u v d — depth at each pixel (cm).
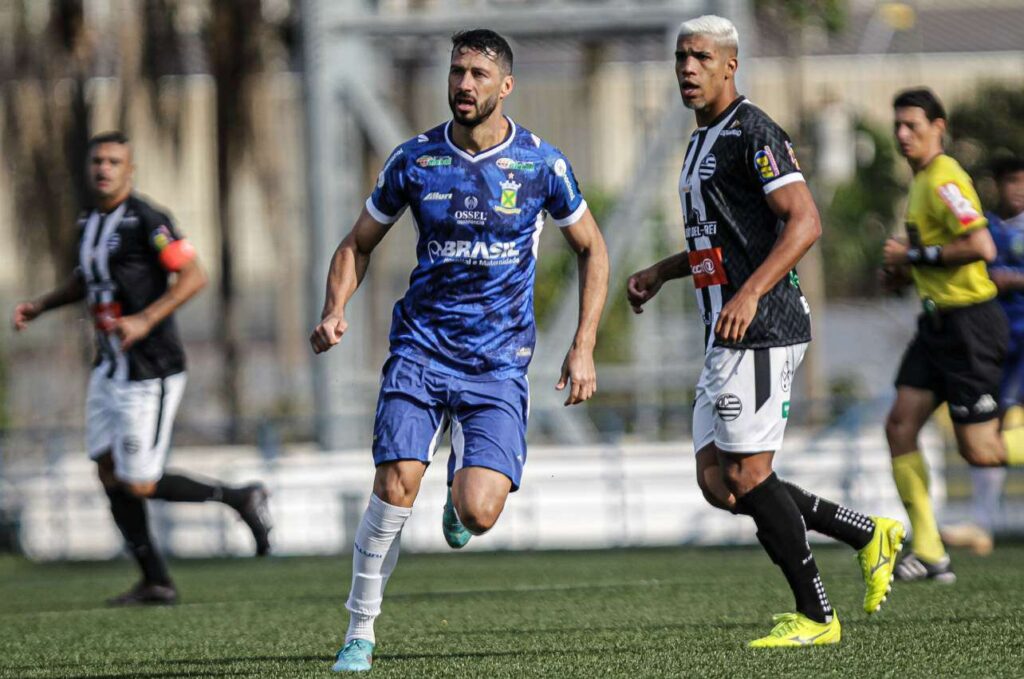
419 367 1897
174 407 2920
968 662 1812
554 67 10656
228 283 7150
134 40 6894
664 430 5303
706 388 2006
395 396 1895
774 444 1986
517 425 1897
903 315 9938
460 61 1850
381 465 1888
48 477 5103
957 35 12650
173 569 4291
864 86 11969
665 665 1859
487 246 1878
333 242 5503
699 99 1967
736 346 1961
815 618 2016
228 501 3009
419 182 1884
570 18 5447
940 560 2848
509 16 5484
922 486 2847
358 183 5728
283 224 7288
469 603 2858
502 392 1897
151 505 5031
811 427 4944
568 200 1916
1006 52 12362
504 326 1903
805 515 2116
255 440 5231
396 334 1928
